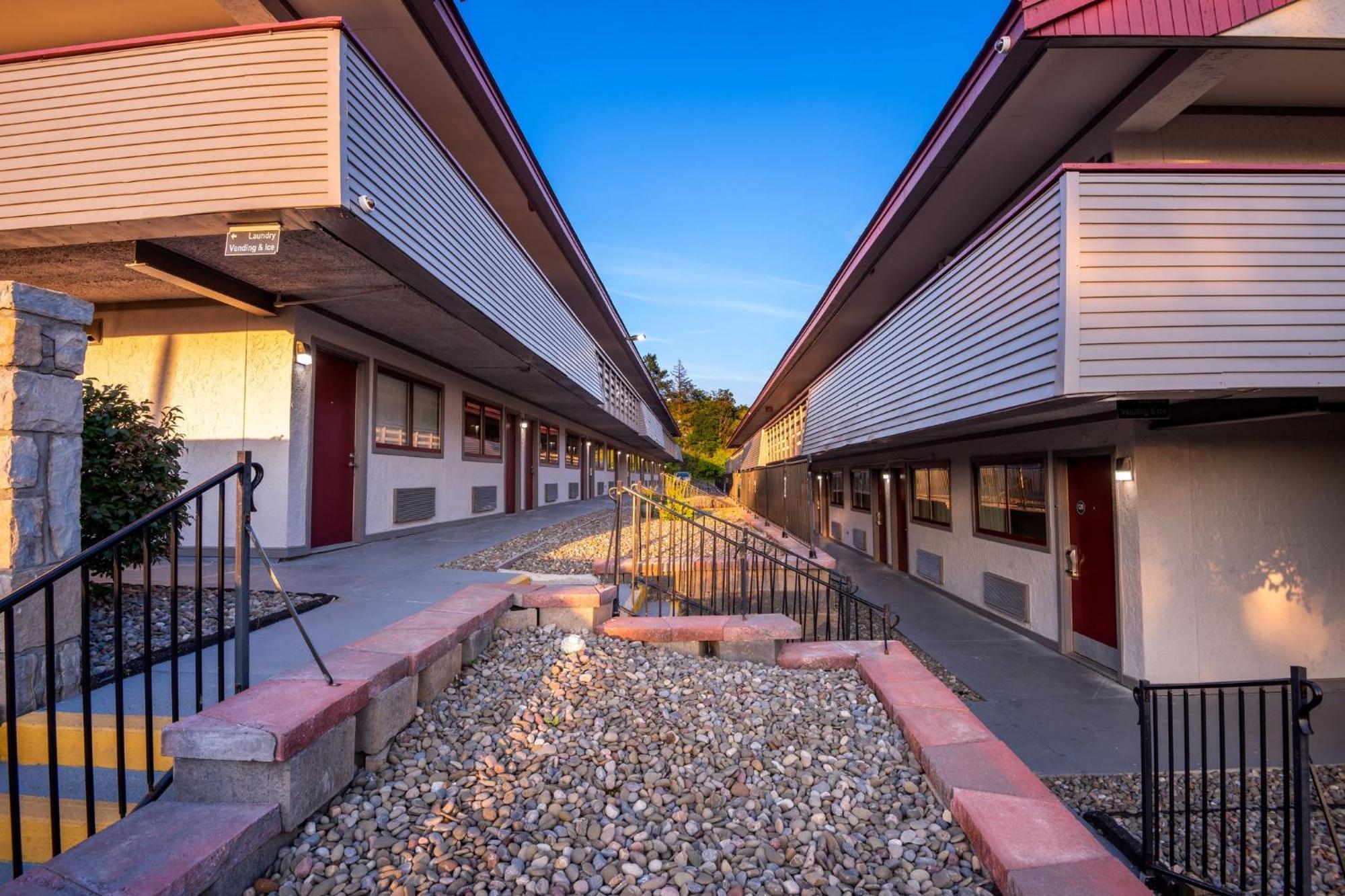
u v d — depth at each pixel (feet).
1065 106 19.52
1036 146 22.00
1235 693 20.07
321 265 18.95
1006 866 7.32
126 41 15.01
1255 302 13.84
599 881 7.90
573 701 12.10
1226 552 20.35
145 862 6.19
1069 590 24.58
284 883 7.25
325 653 11.87
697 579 24.11
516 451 50.39
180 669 11.12
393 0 19.90
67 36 21.36
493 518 43.93
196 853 6.35
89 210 15.02
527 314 30.71
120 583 7.53
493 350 31.81
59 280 20.83
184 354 23.47
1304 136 19.60
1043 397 14.60
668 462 172.35
